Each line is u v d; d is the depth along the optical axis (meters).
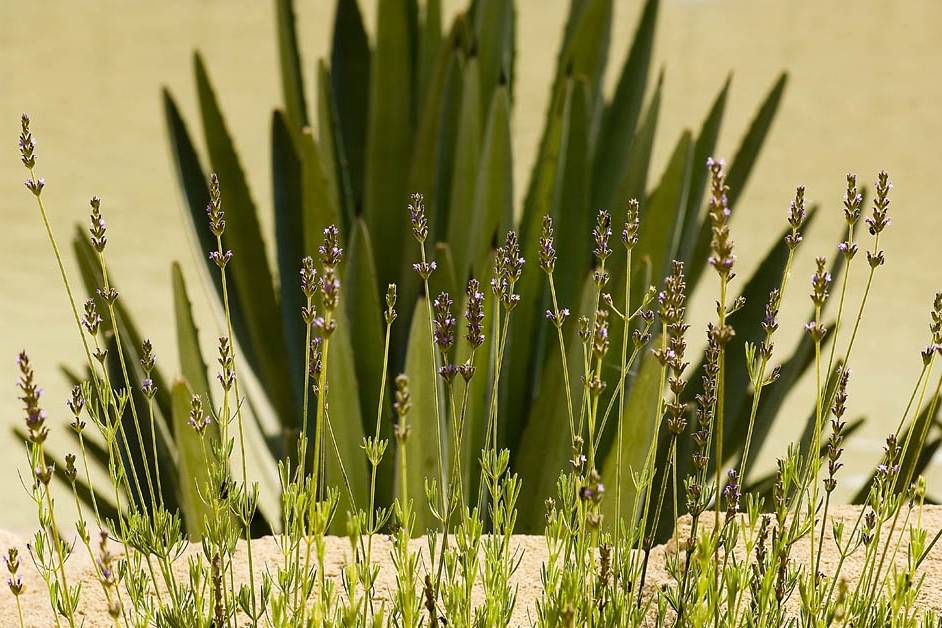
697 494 2.96
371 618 3.08
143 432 3.56
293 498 2.96
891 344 11.93
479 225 4.36
